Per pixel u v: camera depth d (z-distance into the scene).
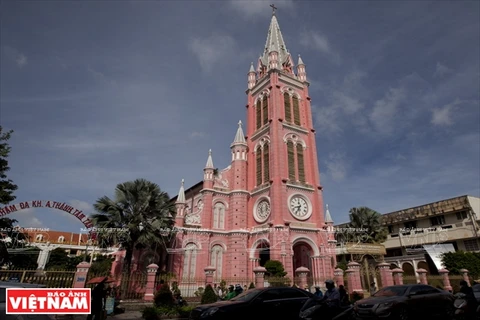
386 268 29.36
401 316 14.62
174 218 37.47
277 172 41.19
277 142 43.25
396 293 15.96
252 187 45.59
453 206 47.50
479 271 37.12
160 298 22.56
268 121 46.47
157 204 33.84
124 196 31.89
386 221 57.12
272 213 39.16
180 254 37.47
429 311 15.77
